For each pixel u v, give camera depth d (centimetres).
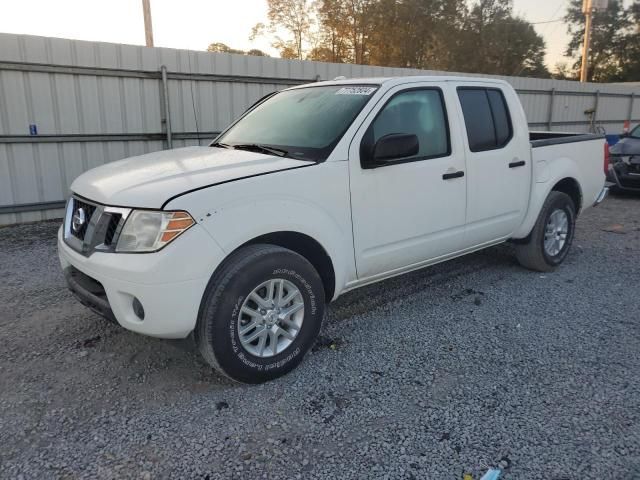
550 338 402
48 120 809
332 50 4050
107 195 317
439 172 420
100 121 855
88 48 820
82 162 852
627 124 2073
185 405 312
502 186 480
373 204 378
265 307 326
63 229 367
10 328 418
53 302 473
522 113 511
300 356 347
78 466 260
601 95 1922
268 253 320
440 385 334
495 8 4341
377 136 383
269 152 381
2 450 271
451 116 436
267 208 320
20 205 805
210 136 977
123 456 267
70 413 303
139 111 891
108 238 310
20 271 565
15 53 763
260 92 1028
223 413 304
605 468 258
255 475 254
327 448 273
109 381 338
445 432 286
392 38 4009
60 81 808
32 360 366
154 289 288
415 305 468
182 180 314
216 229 299
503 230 499
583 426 291
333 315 446
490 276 550
